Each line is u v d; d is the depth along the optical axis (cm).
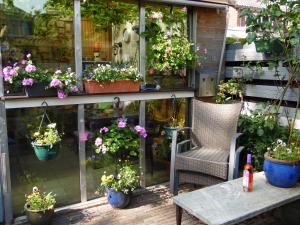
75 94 284
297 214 281
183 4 326
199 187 350
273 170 241
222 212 201
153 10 325
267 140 324
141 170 337
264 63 347
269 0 292
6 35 262
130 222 274
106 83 295
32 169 282
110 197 296
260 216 284
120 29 315
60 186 298
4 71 250
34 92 264
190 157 293
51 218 265
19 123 269
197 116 337
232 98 377
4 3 259
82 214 290
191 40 352
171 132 346
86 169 307
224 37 370
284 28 288
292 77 304
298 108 316
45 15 278
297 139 291
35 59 278
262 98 355
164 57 326
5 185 265
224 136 321
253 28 302
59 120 287
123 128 307
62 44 288
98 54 306
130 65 324
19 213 280
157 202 314
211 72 368
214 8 355
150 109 337
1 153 261
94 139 307
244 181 232
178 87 354
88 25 297
